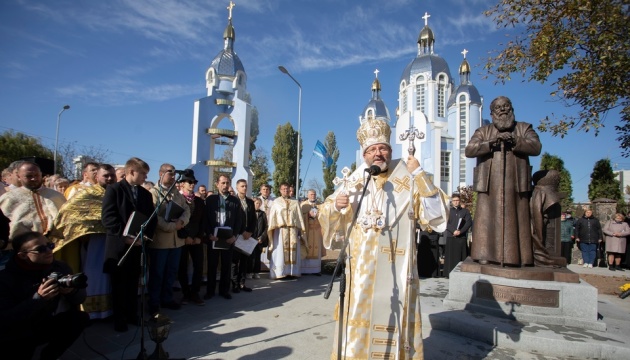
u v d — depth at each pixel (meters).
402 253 2.88
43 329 3.39
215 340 4.50
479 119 40.50
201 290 7.43
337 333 2.89
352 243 2.95
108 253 4.54
